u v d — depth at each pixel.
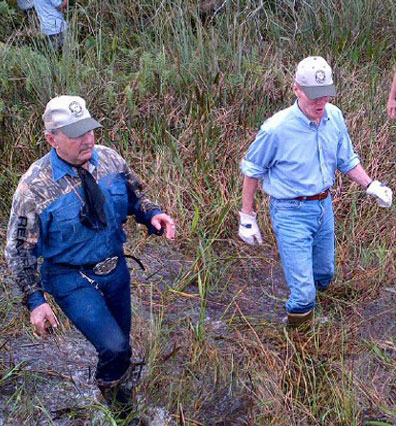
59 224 2.90
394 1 6.97
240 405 3.48
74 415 3.35
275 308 4.29
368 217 4.96
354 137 5.56
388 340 3.96
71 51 6.06
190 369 3.63
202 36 6.35
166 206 4.96
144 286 4.37
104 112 5.54
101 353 3.01
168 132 5.39
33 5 6.50
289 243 3.68
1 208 4.92
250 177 3.64
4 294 4.23
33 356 3.79
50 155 2.91
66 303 3.04
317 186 3.61
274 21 6.92
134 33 6.76
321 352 3.81
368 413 3.48
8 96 5.59
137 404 3.36
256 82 5.88
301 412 3.44
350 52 6.64
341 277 4.43
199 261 4.56
